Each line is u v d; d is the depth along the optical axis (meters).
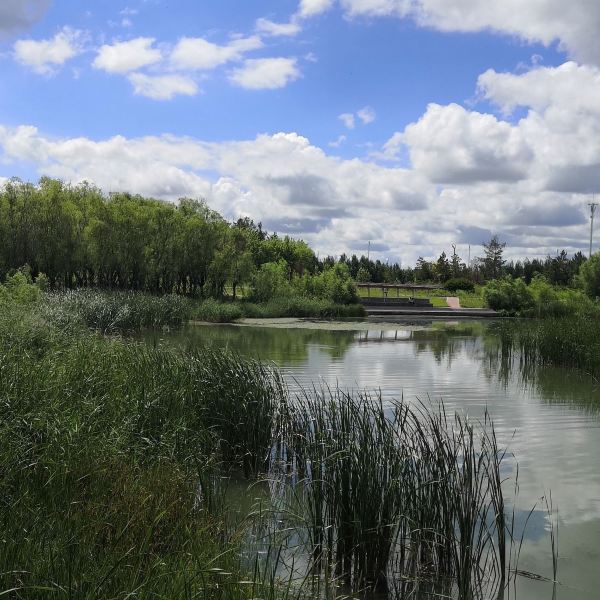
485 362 18.83
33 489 5.07
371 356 19.50
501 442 9.23
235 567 4.36
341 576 5.02
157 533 4.74
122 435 6.59
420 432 6.10
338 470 5.48
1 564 3.77
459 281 65.38
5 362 7.63
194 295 40.06
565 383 15.11
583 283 48.06
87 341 11.20
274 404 8.45
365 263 73.88
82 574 3.75
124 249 36.53
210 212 43.09
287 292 42.53
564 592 4.98
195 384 8.51
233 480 7.45
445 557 5.35
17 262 32.84
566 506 6.75
